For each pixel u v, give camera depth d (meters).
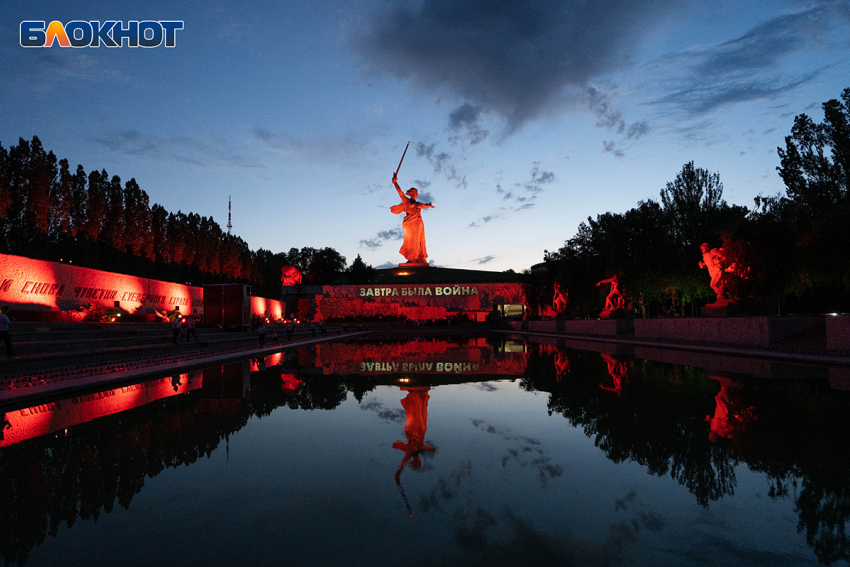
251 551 3.63
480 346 30.14
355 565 3.39
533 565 3.38
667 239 34.75
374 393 11.45
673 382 12.36
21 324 19.98
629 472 5.48
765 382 11.95
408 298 70.44
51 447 6.67
